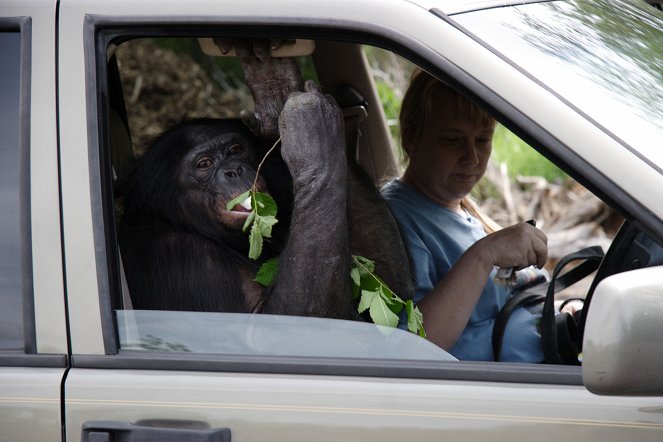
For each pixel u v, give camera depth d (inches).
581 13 127.2
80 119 114.1
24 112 114.8
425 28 108.7
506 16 116.8
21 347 115.1
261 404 107.9
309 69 245.1
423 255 154.1
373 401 106.4
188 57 337.7
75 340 112.9
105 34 115.3
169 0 114.2
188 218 136.4
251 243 127.7
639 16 136.5
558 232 350.3
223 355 113.2
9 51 118.2
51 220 113.6
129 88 322.0
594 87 110.7
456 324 137.9
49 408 111.0
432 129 162.4
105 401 110.2
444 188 162.9
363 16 110.1
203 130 139.6
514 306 142.9
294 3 111.9
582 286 265.1
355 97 191.5
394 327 121.7
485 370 107.3
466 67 106.9
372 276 128.5
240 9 112.7
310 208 119.2
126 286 120.0
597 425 102.6
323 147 119.5
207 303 131.6
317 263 118.7
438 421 105.1
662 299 91.7
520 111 104.7
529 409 104.0
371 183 145.3
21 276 115.2
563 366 107.2
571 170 102.8
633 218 100.3
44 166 114.2
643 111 110.0
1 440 111.8
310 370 109.8
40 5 116.3
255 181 130.8
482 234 166.7
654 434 101.3
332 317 119.2
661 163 101.7
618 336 90.6
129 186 139.9
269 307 121.6
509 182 366.6
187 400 109.0
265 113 129.9
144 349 115.6
